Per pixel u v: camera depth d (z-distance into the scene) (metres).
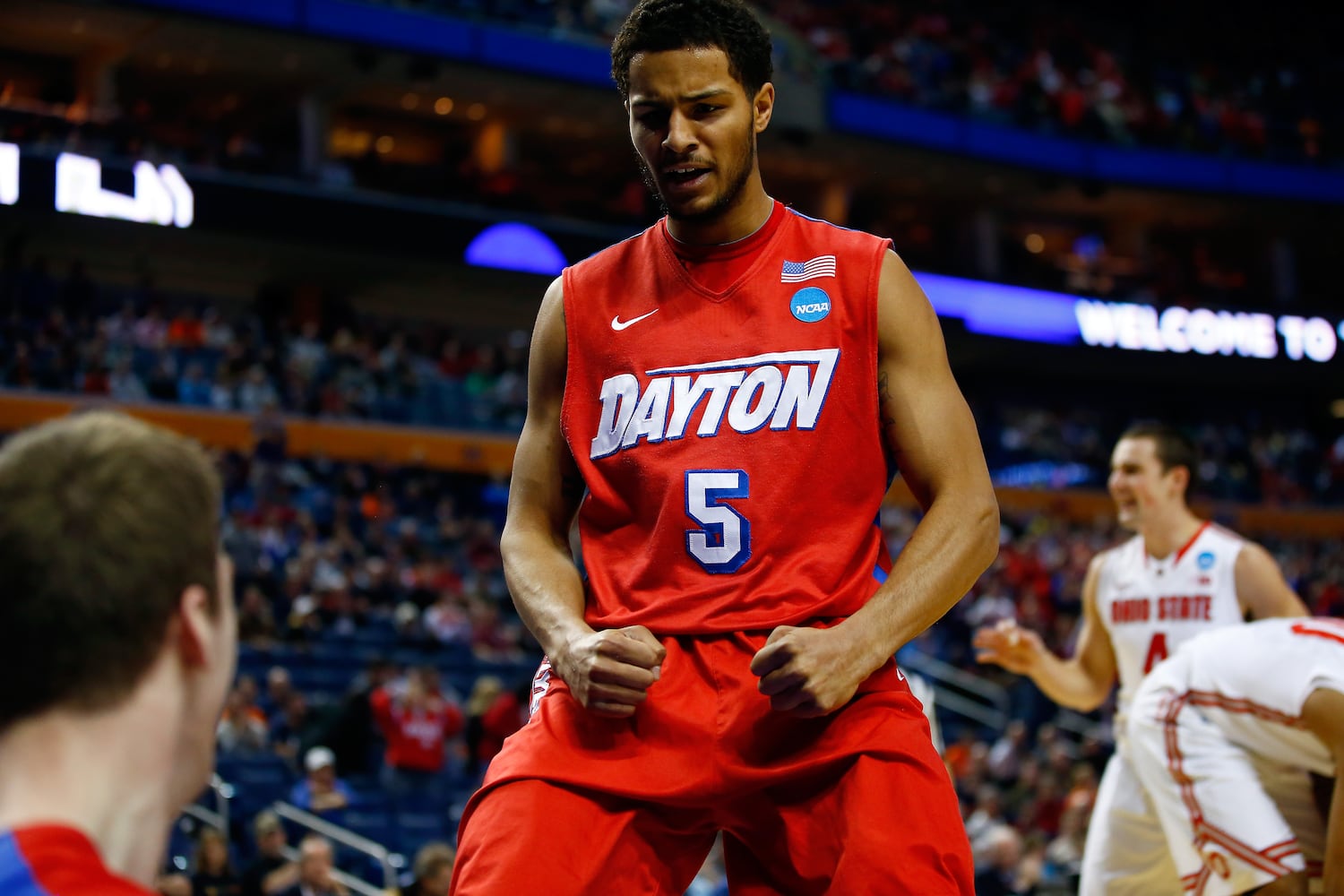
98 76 31.42
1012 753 18.75
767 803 3.15
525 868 3.01
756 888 3.32
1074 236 43.94
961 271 36.09
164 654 1.73
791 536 3.19
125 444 1.75
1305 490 38.31
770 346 3.29
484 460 29.03
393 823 14.45
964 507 3.22
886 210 41.19
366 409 27.97
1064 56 43.25
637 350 3.38
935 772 3.09
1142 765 5.09
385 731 15.51
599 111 35.00
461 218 30.97
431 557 22.48
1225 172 40.53
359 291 33.03
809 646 2.89
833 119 35.34
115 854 1.70
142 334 26.39
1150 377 40.53
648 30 3.26
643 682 3.00
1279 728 4.68
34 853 1.57
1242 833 4.68
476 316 34.97
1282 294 43.47
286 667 18.09
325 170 30.66
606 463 3.35
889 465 3.44
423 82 32.50
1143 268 41.38
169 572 1.70
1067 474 36.22
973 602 25.38
